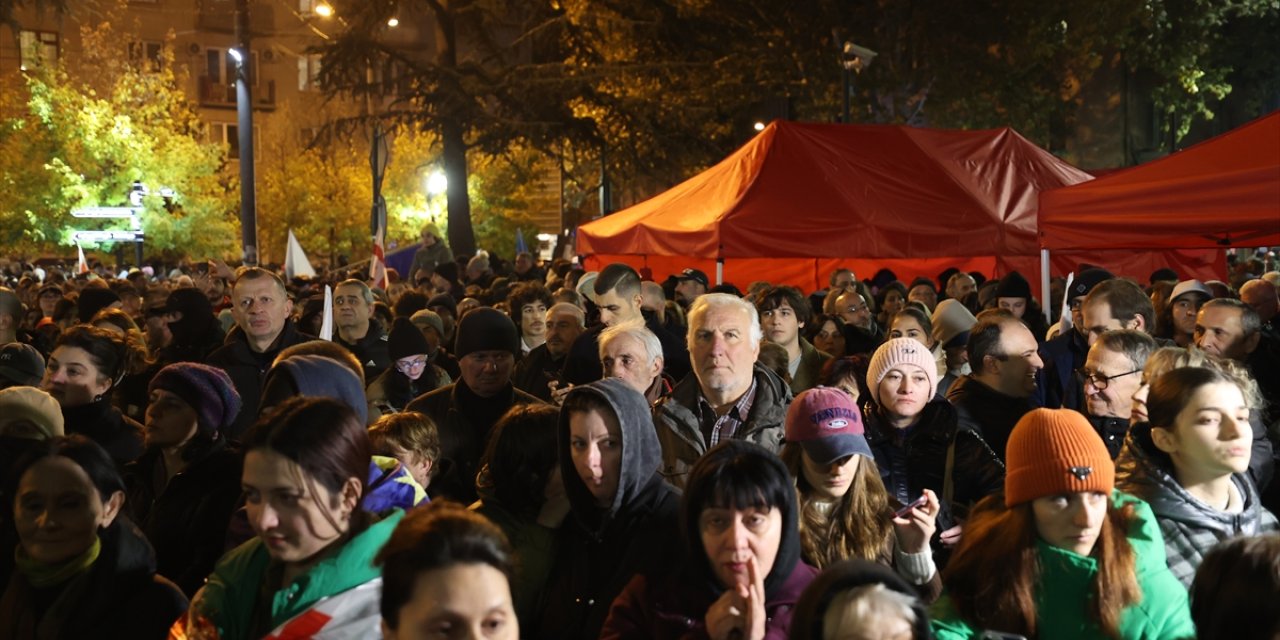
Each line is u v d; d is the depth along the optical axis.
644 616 3.65
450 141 32.44
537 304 9.32
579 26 32.06
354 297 8.57
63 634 3.72
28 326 12.96
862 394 6.07
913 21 27.50
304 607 3.13
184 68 49.00
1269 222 8.66
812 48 28.22
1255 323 6.77
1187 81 32.06
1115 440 5.32
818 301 13.15
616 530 4.04
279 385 4.31
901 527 4.04
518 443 4.27
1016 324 5.79
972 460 5.04
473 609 2.73
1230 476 4.23
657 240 13.38
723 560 3.40
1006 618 3.57
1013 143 13.98
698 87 30.28
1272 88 36.03
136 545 3.88
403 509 3.54
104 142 37.84
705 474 3.46
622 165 33.00
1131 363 5.29
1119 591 3.52
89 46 40.12
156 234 38.47
